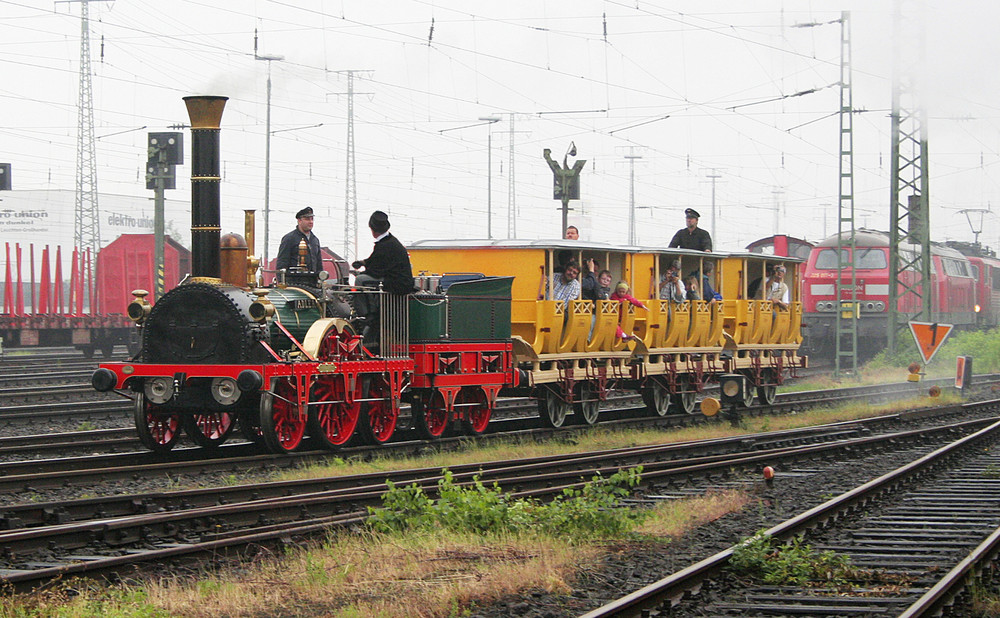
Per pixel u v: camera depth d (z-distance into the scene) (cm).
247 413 1589
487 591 856
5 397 2380
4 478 1220
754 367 2683
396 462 1537
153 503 1109
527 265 2059
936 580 909
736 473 1577
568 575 918
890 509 1280
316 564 913
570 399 2081
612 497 1167
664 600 831
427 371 1784
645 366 2297
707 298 2531
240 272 1569
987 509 1278
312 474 1387
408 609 796
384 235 1742
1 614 736
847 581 920
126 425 2016
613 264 2345
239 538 962
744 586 909
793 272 2981
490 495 1115
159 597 804
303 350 1537
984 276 5531
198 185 1515
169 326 1529
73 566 838
